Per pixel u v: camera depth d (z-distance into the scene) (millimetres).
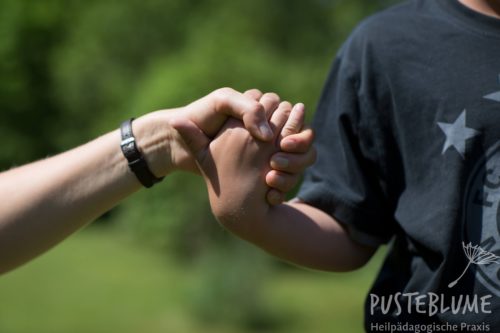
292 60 16062
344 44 1434
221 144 1215
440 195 1214
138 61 17156
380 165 1324
